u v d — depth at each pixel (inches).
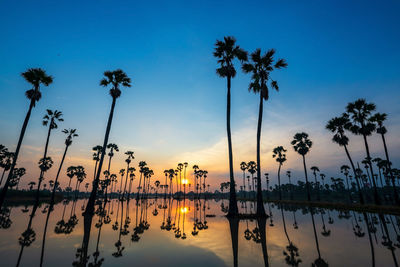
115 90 818.8
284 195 3668.8
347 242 312.0
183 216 714.8
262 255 246.5
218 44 754.8
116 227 465.4
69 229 431.5
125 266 209.2
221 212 896.3
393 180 954.1
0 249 272.2
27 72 724.7
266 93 736.3
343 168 2743.6
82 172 2815.0
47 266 209.3
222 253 256.8
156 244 306.5
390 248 275.0
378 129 1053.2
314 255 244.7
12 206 1075.3
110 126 781.9
